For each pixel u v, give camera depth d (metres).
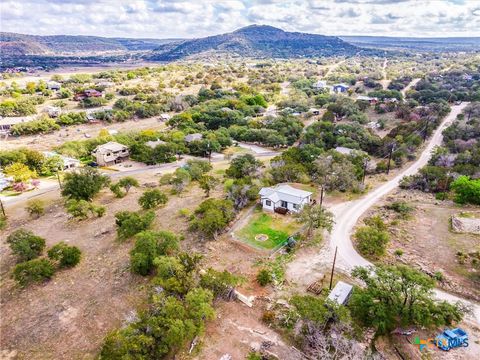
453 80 174.00
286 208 53.53
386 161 77.50
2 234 51.34
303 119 122.31
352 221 50.97
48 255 41.50
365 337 29.55
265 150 97.56
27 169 74.50
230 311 33.12
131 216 48.72
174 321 27.81
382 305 29.66
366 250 42.38
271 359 27.69
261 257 42.00
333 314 29.69
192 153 93.94
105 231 50.19
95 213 55.81
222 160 87.94
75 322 32.94
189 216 53.22
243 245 44.56
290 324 31.17
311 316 28.84
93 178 62.81
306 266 40.25
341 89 171.00
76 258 41.62
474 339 29.56
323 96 144.88
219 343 29.38
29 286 38.50
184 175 66.06
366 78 191.00
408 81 180.12
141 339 26.38
